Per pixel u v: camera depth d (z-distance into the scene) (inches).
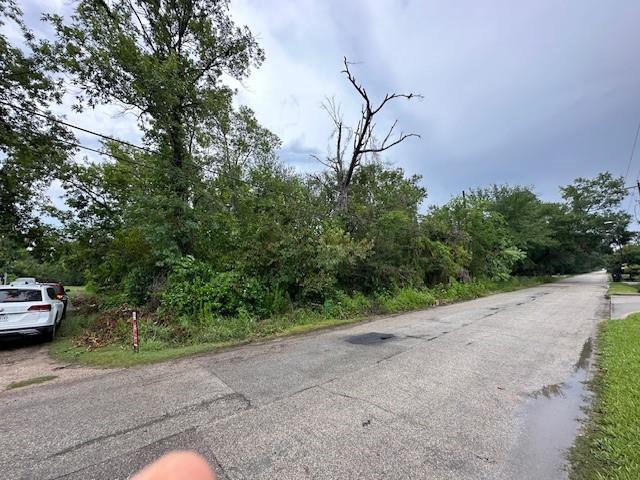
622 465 97.3
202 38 476.4
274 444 112.8
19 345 288.7
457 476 94.7
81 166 576.4
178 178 439.2
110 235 584.7
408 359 217.0
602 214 1315.2
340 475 95.3
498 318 387.9
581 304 524.7
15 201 519.8
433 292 593.9
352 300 442.3
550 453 106.3
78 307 550.6
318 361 215.2
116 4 417.1
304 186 673.0
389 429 122.8
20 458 107.2
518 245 1050.7
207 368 204.1
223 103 506.0
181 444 114.0
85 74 392.8
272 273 407.8
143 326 297.1
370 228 528.1
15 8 357.1
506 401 148.8
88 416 137.8
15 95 380.5
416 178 952.3
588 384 169.8
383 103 673.0
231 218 463.8
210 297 346.3
